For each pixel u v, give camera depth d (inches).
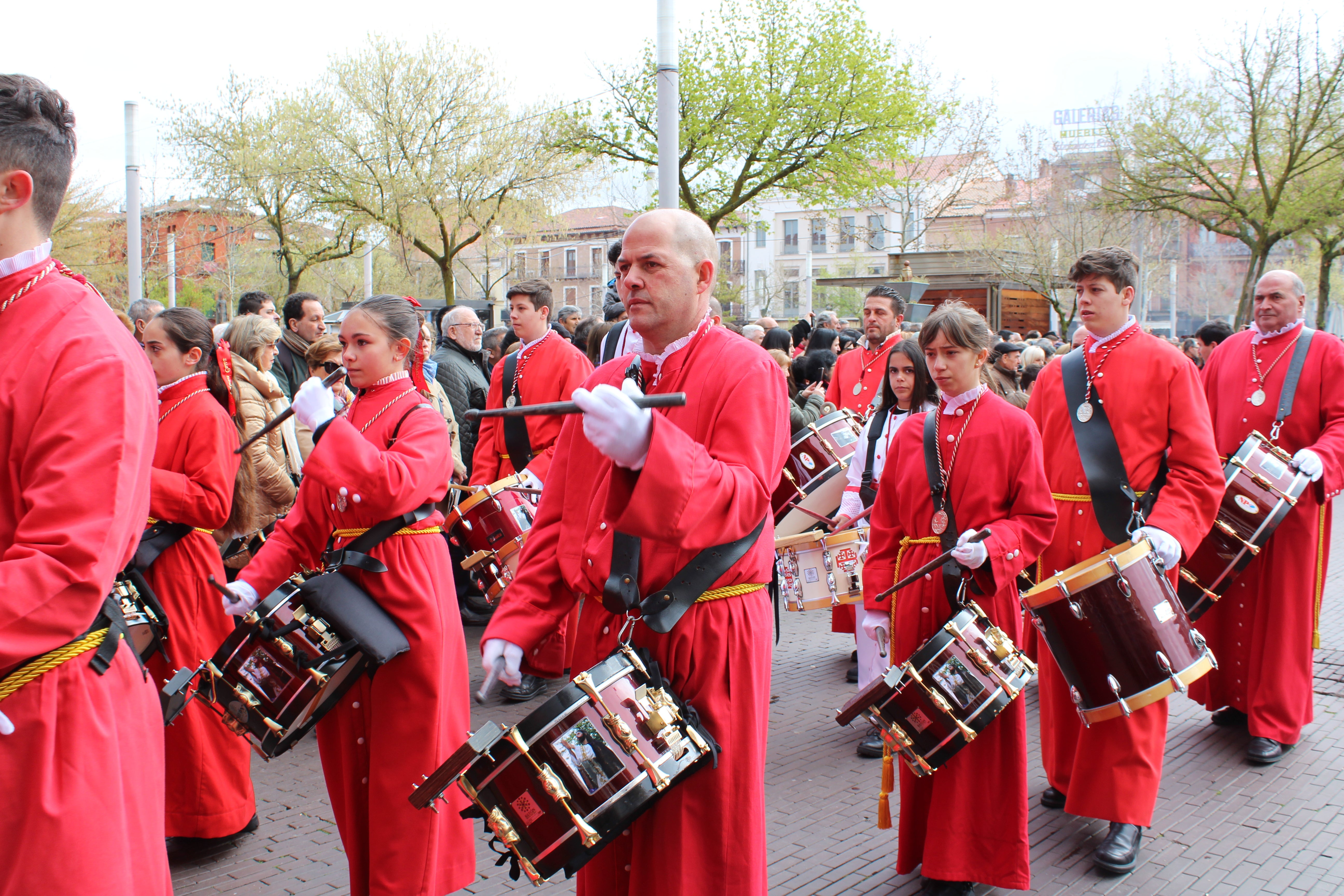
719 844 94.9
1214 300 1611.7
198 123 1011.3
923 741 134.3
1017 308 1154.7
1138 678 144.1
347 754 130.0
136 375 83.4
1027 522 140.5
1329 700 234.2
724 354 97.1
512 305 242.2
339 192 956.6
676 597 92.4
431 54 951.6
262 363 223.1
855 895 145.3
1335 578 350.0
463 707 134.6
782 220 2305.6
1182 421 160.4
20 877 78.5
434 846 126.5
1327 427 204.5
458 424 285.4
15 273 81.4
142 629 143.4
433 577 130.1
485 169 944.3
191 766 151.4
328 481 120.9
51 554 75.9
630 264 97.1
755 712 97.2
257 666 123.6
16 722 78.6
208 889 144.9
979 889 145.8
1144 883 150.3
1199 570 191.9
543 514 106.0
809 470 231.8
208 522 148.8
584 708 89.5
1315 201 826.8
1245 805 178.5
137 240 604.4
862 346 283.1
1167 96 880.9
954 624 133.5
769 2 785.6
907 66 828.0
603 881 103.1
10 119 80.0
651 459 78.9
